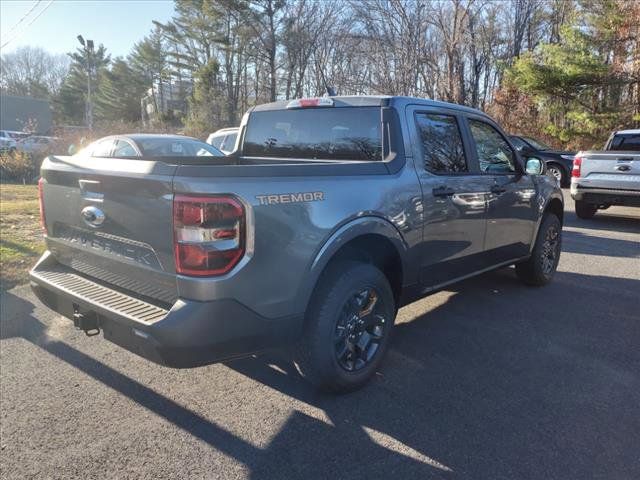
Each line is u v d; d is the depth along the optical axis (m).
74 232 3.21
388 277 3.70
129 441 2.78
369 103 3.71
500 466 2.60
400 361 3.78
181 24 48.72
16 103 43.91
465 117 4.28
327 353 3.04
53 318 4.46
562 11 28.20
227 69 42.81
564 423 2.97
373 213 3.19
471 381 3.48
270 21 36.88
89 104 30.81
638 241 8.37
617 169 9.46
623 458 2.66
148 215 2.61
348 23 30.47
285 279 2.72
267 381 3.46
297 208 2.76
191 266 2.47
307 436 2.84
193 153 10.35
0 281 5.34
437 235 3.80
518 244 5.04
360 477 2.51
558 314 4.81
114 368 3.60
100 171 2.81
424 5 25.08
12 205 10.76
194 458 2.65
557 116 23.86
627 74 20.08
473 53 27.12
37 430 2.87
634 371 3.64
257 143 4.57
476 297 5.31
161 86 66.88
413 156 3.62
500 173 4.66
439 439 2.82
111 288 2.98
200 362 2.57
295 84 36.91
